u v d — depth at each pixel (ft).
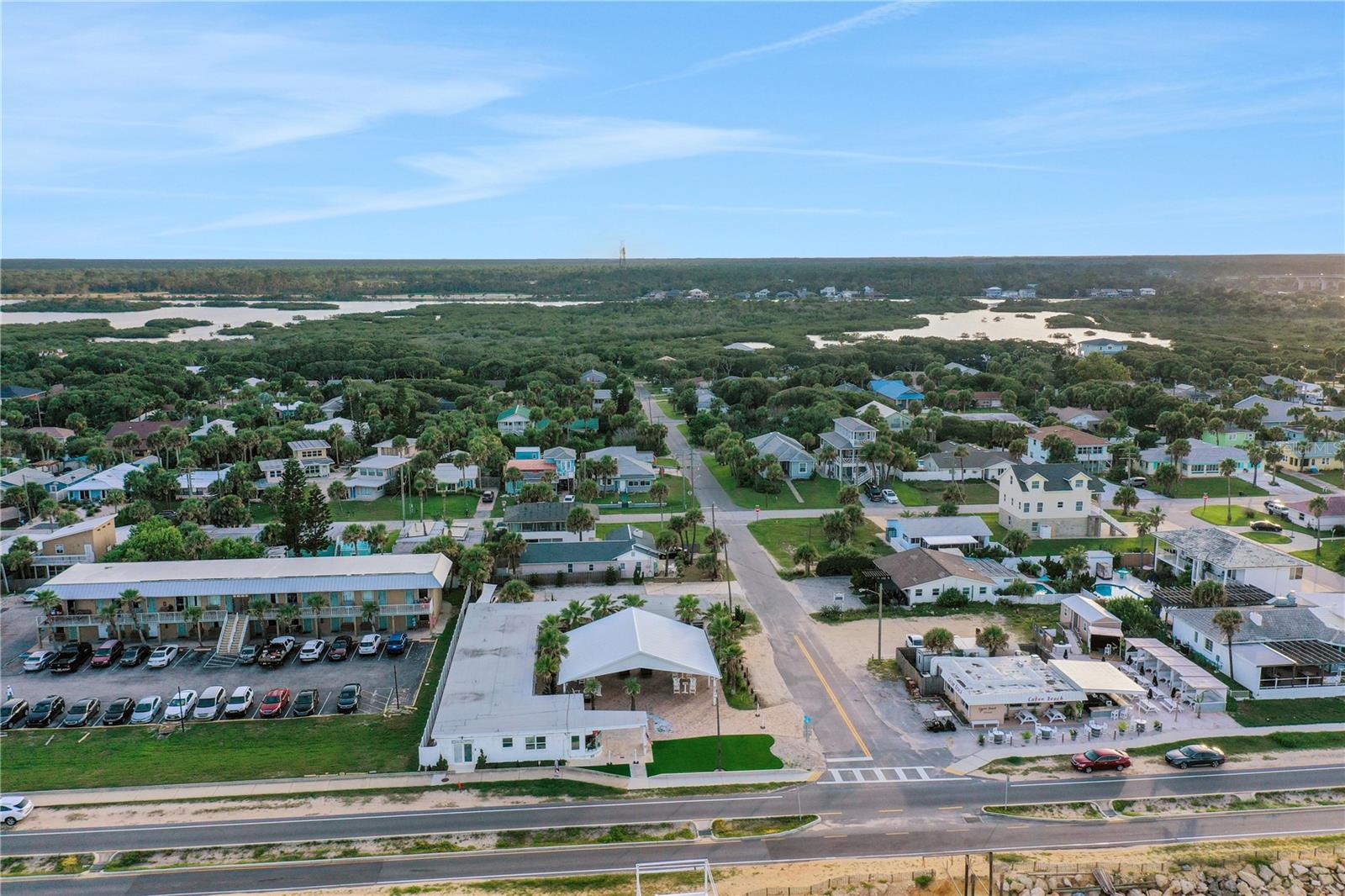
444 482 509.35
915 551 362.74
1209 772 220.43
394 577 312.91
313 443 551.59
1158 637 298.97
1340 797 210.18
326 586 308.19
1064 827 198.59
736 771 221.46
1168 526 434.30
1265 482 519.60
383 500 495.41
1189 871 185.06
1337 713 250.16
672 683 271.90
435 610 324.80
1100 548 401.49
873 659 287.69
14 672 283.38
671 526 387.55
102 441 584.40
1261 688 261.24
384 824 200.34
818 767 223.10
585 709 239.09
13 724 250.16
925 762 225.35
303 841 193.47
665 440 623.36
